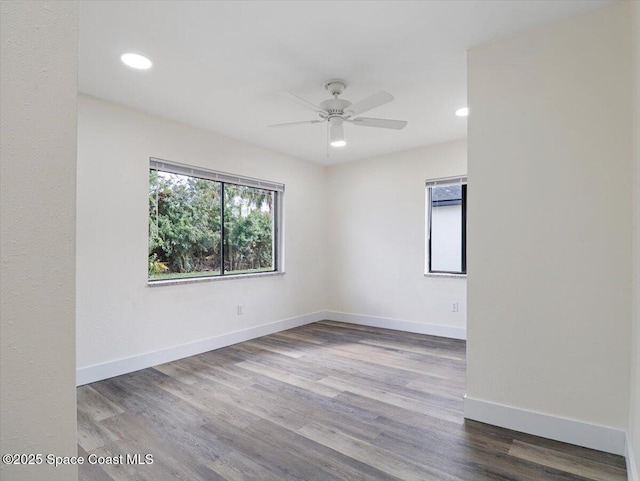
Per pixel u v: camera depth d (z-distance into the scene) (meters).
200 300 3.77
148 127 3.33
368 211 5.04
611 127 1.88
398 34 2.13
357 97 3.00
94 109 2.97
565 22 1.99
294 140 4.18
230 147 4.08
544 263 2.05
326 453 1.94
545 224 2.05
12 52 0.49
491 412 2.21
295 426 2.23
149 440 2.07
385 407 2.48
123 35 2.11
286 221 4.84
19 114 0.50
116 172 3.11
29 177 0.51
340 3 1.85
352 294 5.21
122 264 3.14
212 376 3.08
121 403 2.55
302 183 5.09
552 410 2.04
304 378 3.03
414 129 3.83
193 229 3.84
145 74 2.59
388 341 4.20
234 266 4.27
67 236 0.55
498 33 2.12
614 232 1.88
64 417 0.55
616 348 1.88
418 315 4.62
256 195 4.55
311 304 5.23
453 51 2.31
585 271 1.95
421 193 4.58
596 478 1.71
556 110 2.02
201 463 1.86
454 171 4.32
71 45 0.56
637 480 1.51
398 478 1.73
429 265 4.66
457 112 3.32
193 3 1.84
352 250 5.20
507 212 2.16
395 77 2.65
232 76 2.63
